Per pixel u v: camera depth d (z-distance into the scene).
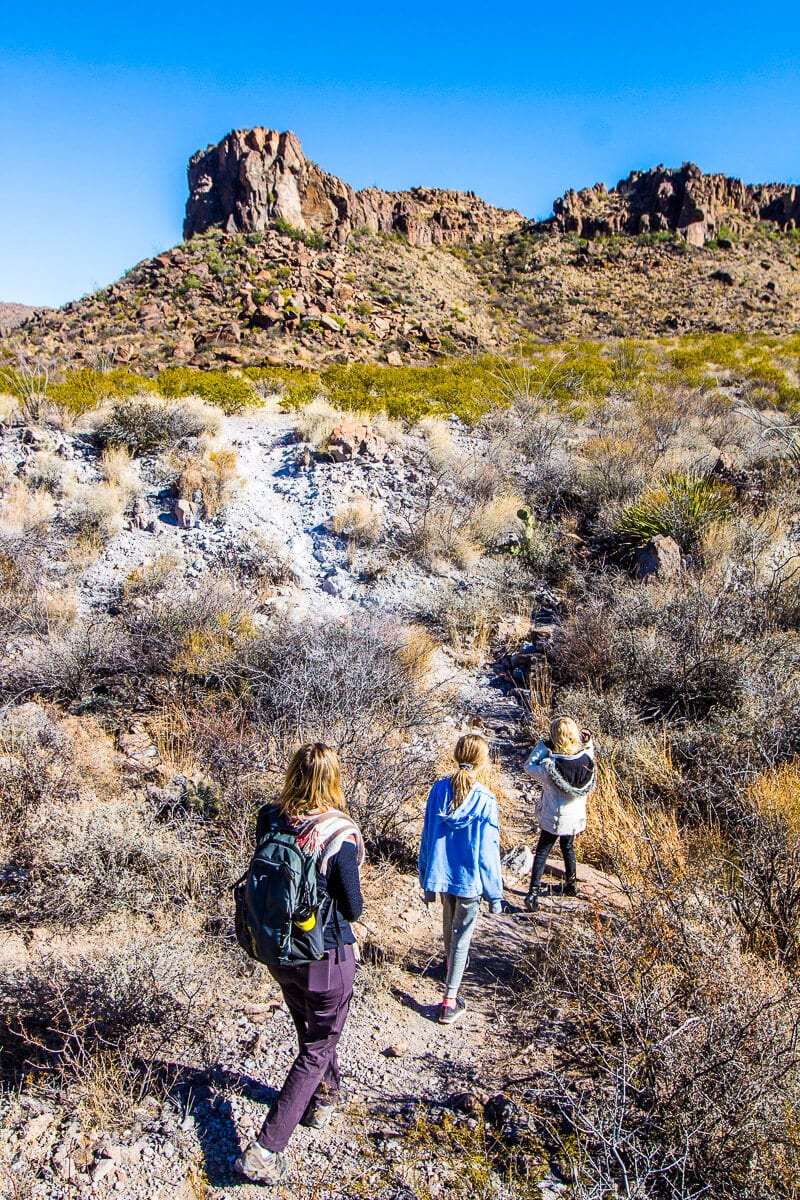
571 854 5.04
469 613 9.41
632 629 8.30
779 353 27.19
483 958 4.46
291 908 2.88
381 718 6.98
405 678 7.72
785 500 11.09
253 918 2.93
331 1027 3.02
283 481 12.05
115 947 3.93
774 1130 2.86
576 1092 3.25
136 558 9.88
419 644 8.48
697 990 3.36
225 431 14.00
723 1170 2.80
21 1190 2.72
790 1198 2.70
